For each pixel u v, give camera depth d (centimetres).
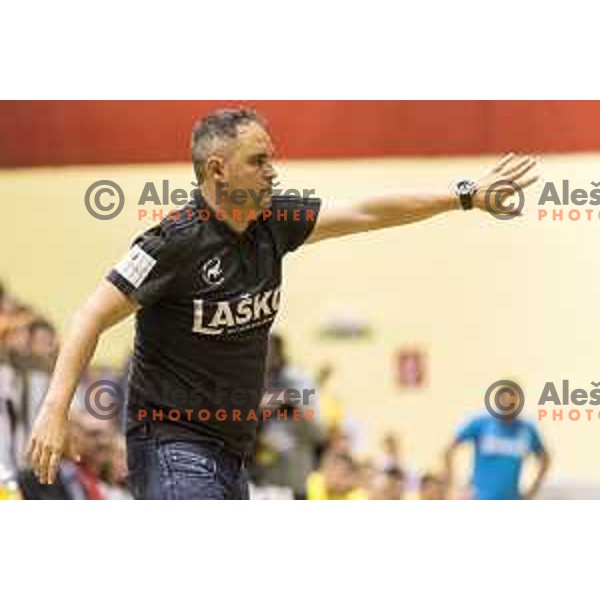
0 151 2588
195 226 1208
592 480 2533
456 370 2580
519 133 2575
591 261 2575
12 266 2586
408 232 2584
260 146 1214
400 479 2494
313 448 2422
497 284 2584
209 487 1216
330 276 2581
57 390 1169
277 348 2522
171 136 2581
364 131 2586
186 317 1220
